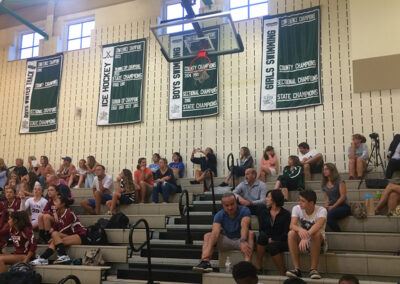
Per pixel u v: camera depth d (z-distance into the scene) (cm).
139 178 868
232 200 505
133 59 1115
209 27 805
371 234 521
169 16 1134
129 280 530
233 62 1020
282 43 977
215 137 1000
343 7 943
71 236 604
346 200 591
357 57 725
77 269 519
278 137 945
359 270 466
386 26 709
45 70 1212
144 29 1130
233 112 996
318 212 484
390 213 575
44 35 1227
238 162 952
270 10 1012
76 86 1170
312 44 947
